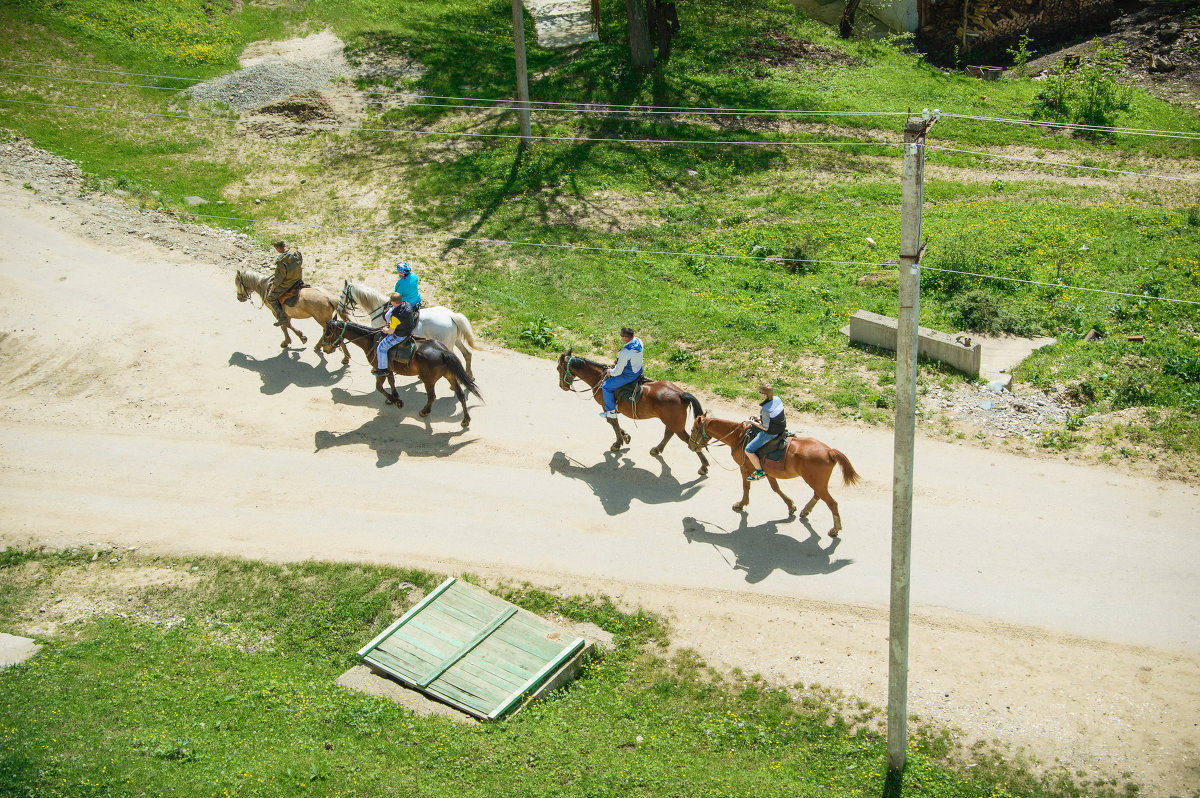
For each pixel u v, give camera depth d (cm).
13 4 3291
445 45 3622
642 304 2198
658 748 1155
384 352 1773
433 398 1827
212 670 1270
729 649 1320
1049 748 1139
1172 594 1359
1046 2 3800
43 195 2506
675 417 1611
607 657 1320
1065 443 1697
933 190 2814
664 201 2722
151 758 1053
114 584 1450
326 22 3709
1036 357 1945
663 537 1530
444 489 1652
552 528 1558
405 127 3109
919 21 3922
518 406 1883
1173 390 1806
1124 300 2103
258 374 1973
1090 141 3127
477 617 1362
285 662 1306
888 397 1838
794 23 3956
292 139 3027
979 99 3409
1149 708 1184
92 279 2211
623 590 1428
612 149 2983
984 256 2294
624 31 3709
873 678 1256
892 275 2283
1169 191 2775
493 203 2675
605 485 1658
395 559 1495
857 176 2900
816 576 1434
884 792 1087
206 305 2181
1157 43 3712
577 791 1055
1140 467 1627
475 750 1120
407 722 1173
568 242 2477
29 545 1520
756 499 1612
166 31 3416
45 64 3125
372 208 2653
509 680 1245
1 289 2128
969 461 1666
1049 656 1273
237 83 3247
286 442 1772
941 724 1180
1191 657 1255
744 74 3491
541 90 3325
